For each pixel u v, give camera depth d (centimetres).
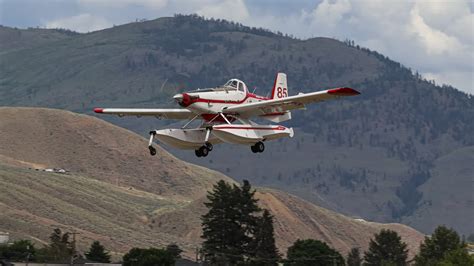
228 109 9538
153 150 9388
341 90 9056
